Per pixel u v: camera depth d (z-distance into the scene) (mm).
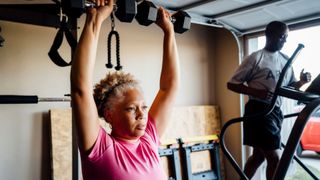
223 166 4504
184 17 1439
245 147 4320
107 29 3809
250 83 2613
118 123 1140
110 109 1155
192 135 4316
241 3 3027
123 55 3928
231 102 4520
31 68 3307
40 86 3354
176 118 4199
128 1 1171
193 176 4133
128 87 1165
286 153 1118
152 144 1240
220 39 4688
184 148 4137
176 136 4156
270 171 2465
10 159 3172
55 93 3439
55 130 3314
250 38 4113
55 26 2420
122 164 1071
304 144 4734
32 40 3318
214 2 2975
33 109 3309
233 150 4473
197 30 4625
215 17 3465
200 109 4480
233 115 4484
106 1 1087
